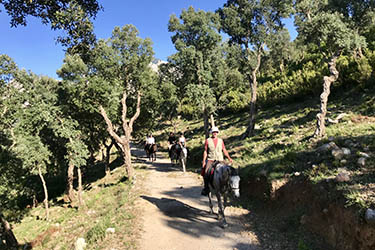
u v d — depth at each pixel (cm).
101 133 2106
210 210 778
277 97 2948
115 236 648
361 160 584
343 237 439
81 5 662
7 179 1566
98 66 1466
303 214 575
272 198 714
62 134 1328
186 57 2061
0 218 1214
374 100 1273
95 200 1419
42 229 1297
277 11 1734
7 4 609
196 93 2052
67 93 1418
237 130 2395
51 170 1955
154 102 2225
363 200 434
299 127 1404
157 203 922
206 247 562
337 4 1736
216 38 2030
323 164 643
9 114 1393
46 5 622
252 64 1838
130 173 1645
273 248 514
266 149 1153
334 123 1153
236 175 580
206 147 710
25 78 1345
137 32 1683
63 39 646
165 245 584
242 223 666
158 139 4188
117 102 1532
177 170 1684
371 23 1819
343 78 1911
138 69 1756
